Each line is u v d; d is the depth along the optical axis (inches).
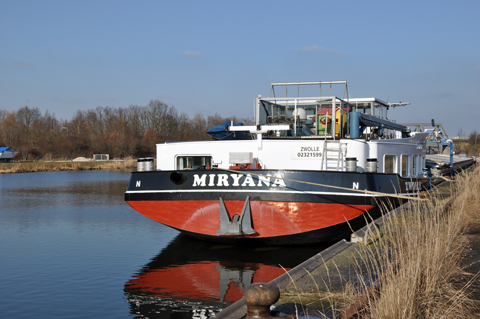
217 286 350.3
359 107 609.0
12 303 319.3
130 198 457.7
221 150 480.1
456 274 256.2
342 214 410.0
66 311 302.4
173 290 343.9
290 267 400.2
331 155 459.5
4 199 1018.1
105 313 298.0
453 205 486.9
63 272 402.0
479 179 657.6
